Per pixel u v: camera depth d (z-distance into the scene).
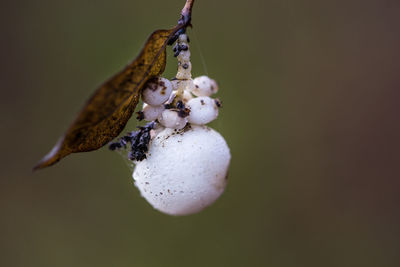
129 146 0.14
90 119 0.13
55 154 0.12
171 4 0.23
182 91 0.14
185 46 0.13
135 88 0.13
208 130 0.14
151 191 0.14
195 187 0.14
